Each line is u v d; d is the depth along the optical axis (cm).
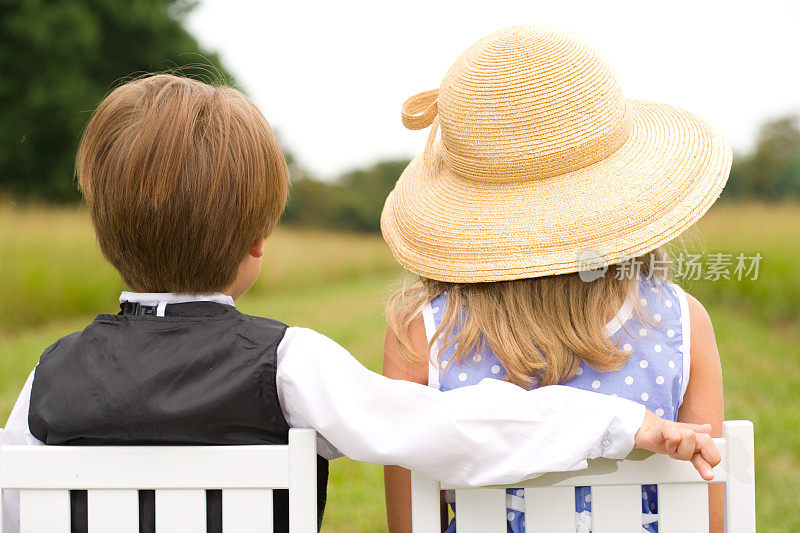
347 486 337
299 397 115
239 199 120
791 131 1720
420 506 114
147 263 121
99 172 120
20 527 114
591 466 112
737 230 847
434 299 136
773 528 286
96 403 116
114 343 119
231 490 112
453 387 132
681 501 114
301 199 2528
